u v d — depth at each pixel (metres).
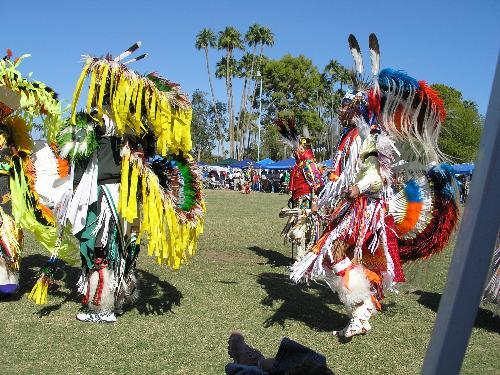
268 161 46.31
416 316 5.08
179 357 3.76
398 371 3.65
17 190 5.17
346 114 4.55
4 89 5.03
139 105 4.32
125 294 4.79
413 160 4.84
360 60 4.62
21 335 4.16
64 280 6.10
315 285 6.24
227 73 65.25
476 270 1.18
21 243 5.37
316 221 6.91
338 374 3.57
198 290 5.79
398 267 4.42
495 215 1.17
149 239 4.55
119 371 3.48
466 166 19.66
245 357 2.51
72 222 4.47
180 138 4.59
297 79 65.31
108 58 4.24
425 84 4.39
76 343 4.00
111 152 4.51
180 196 4.94
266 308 5.16
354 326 4.23
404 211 4.85
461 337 1.20
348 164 4.45
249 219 14.41
